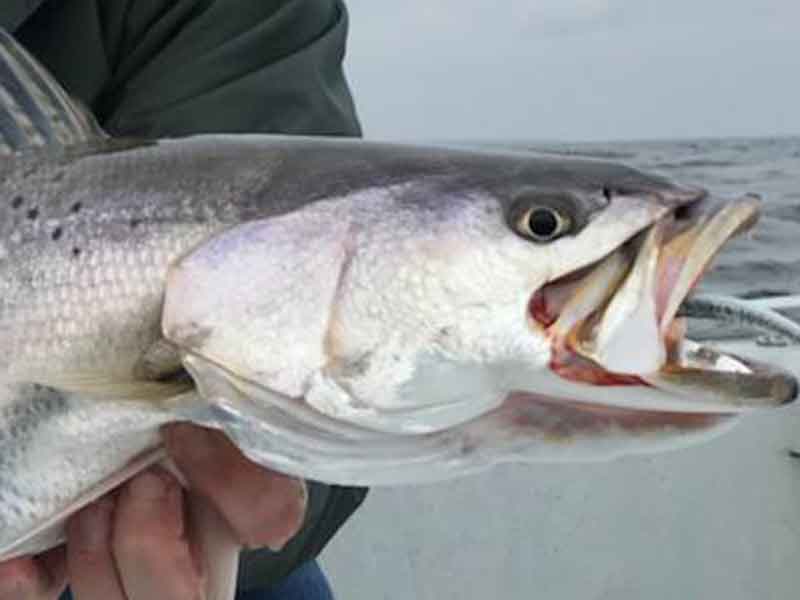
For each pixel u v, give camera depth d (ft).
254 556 1.41
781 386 0.98
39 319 1.11
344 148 1.14
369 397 1.05
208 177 1.12
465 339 1.04
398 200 1.07
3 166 1.16
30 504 1.12
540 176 1.06
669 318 1.00
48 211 1.13
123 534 1.14
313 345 1.06
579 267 1.03
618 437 1.04
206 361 1.07
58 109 1.20
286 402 1.06
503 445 1.06
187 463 1.12
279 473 1.12
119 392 1.10
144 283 1.10
